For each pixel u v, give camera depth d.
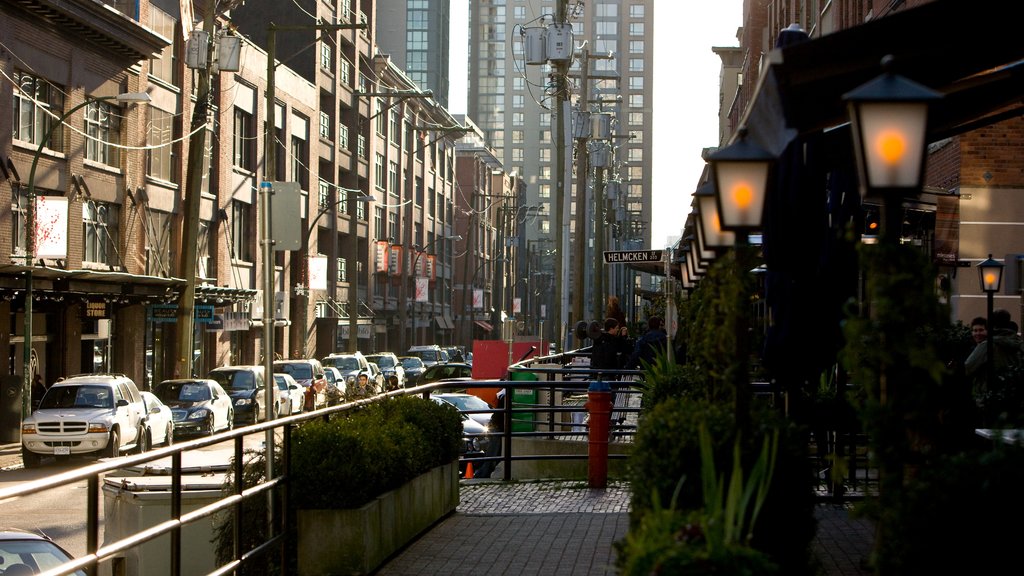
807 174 9.47
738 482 5.48
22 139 36.50
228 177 54.44
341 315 71.88
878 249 5.32
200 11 51.62
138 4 43.72
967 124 10.71
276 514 9.73
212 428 34.62
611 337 24.30
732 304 6.79
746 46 63.16
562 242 41.34
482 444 24.81
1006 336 13.80
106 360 42.84
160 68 47.44
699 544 5.22
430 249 100.50
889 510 5.32
